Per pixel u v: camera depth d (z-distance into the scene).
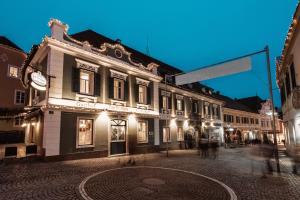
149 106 20.88
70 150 13.91
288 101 16.48
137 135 19.20
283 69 17.66
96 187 7.14
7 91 24.73
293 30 12.24
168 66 30.44
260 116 50.69
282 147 31.09
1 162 11.79
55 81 13.69
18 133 21.91
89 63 15.77
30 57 17.09
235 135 39.56
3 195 6.14
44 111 13.23
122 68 18.42
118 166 11.65
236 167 11.80
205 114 31.73
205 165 12.45
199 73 13.26
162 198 6.18
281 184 8.00
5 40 27.41
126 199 6.02
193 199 6.16
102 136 16.02
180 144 25.20
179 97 26.44
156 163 13.03
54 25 14.09
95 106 15.78
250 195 6.64
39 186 7.12
